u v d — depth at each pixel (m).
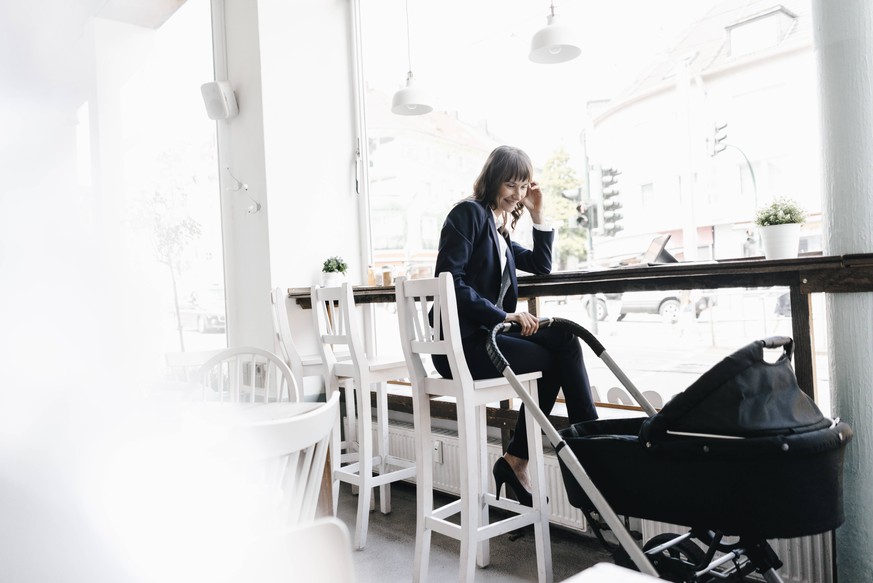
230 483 0.95
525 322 1.99
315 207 4.13
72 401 0.67
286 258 4.00
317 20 4.19
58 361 0.66
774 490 1.32
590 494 1.54
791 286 1.88
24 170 0.65
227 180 4.24
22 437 0.64
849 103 1.74
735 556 1.58
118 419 0.69
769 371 1.40
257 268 4.06
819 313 2.25
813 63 1.84
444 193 3.74
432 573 2.42
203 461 0.89
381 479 2.78
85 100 0.70
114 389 0.69
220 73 4.23
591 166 2.96
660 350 2.71
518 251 2.64
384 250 4.21
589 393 2.26
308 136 4.12
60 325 0.66
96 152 0.72
